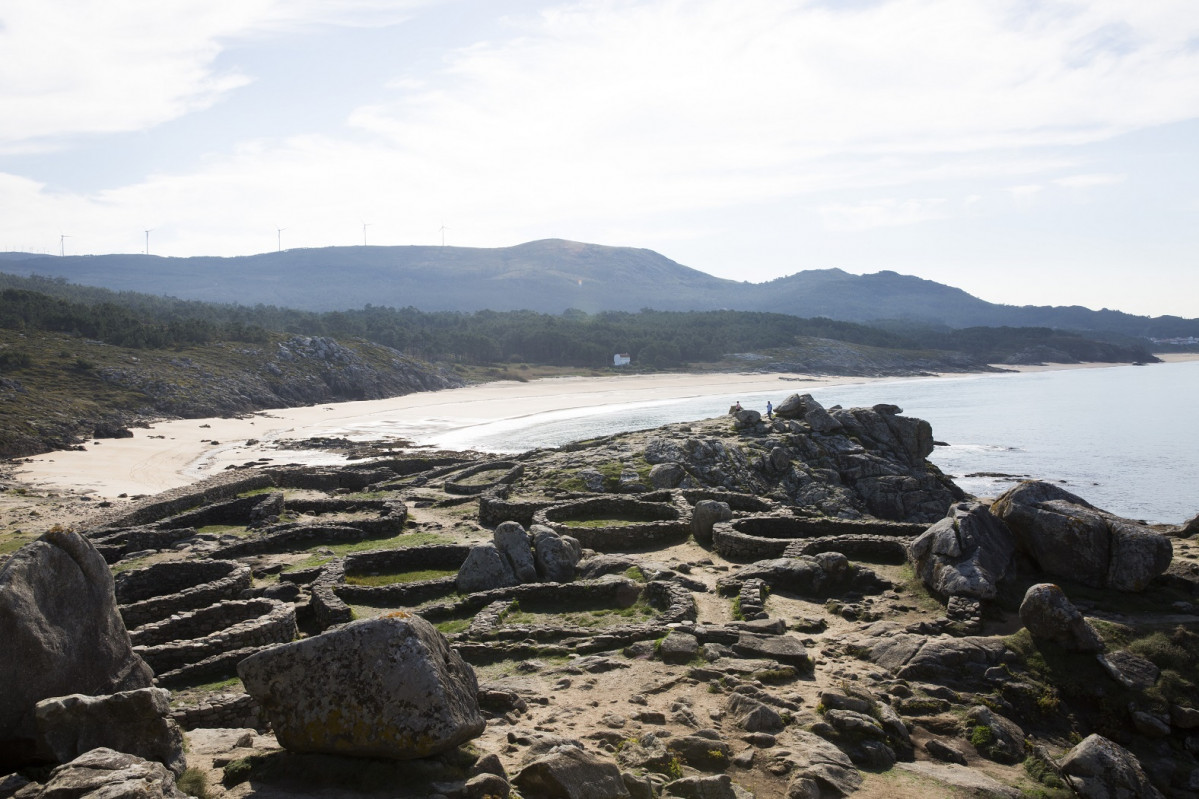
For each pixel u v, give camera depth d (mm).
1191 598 19125
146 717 10852
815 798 11594
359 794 10195
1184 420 115062
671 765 11945
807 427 55344
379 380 152750
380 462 59750
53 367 110500
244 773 10945
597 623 21031
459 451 81375
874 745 13484
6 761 10656
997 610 19016
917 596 21047
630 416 116938
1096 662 16359
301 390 137125
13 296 142500
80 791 8570
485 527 35562
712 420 63250
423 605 23141
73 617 11953
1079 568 19891
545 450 60156
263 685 11039
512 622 21344
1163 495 63875
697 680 15984
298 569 27422
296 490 51562
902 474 51281
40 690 11164
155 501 42656
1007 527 21359
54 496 58625
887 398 149875
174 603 22891
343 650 10891
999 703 15500
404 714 10484
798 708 14570
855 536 25859
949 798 12172
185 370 125000
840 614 20547
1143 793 13242
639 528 30078
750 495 36750
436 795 9945
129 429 94125
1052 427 108188
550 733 12891
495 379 182625
